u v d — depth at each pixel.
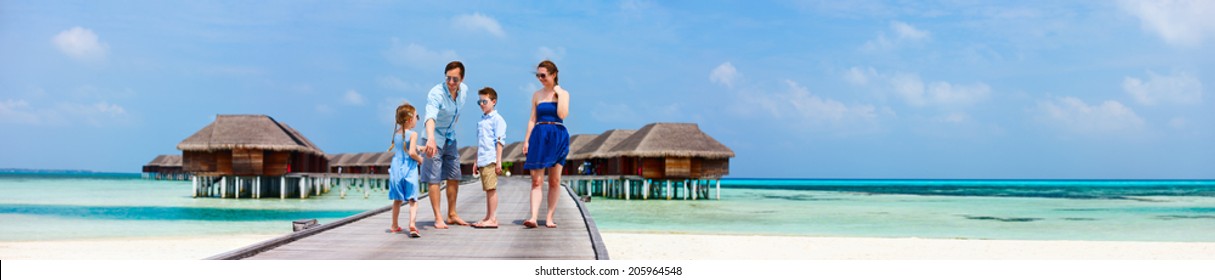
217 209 28.69
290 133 40.38
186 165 37.66
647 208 30.94
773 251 13.07
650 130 38.12
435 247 5.86
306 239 6.35
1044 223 22.97
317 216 24.81
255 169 36.78
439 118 6.82
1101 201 41.41
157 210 27.56
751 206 33.31
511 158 53.78
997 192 63.31
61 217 22.95
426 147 6.34
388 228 7.20
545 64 6.52
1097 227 21.33
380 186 61.25
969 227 21.20
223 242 14.14
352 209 29.30
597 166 45.75
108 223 20.52
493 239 6.33
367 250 5.71
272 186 39.81
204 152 37.03
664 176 37.91
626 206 32.62
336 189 55.44
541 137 6.77
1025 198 47.12
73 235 16.16
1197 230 20.23
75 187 58.56
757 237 15.65
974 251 13.32
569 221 7.95
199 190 39.38
